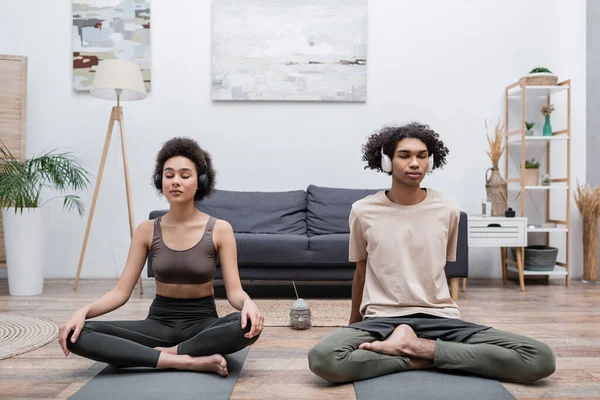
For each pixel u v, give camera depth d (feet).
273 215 12.22
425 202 6.14
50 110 13.16
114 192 13.26
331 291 11.96
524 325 8.34
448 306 6.06
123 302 6.02
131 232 11.79
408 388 5.20
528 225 12.77
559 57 13.42
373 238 6.07
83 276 13.20
